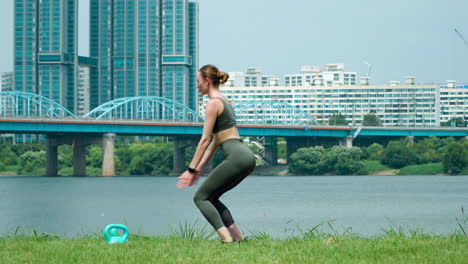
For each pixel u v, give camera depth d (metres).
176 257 12.99
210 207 14.74
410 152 198.75
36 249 14.57
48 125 163.62
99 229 55.38
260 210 79.56
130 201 96.81
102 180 166.62
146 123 175.38
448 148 193.62
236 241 15.15
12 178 180.75
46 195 110.69
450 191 119.56
